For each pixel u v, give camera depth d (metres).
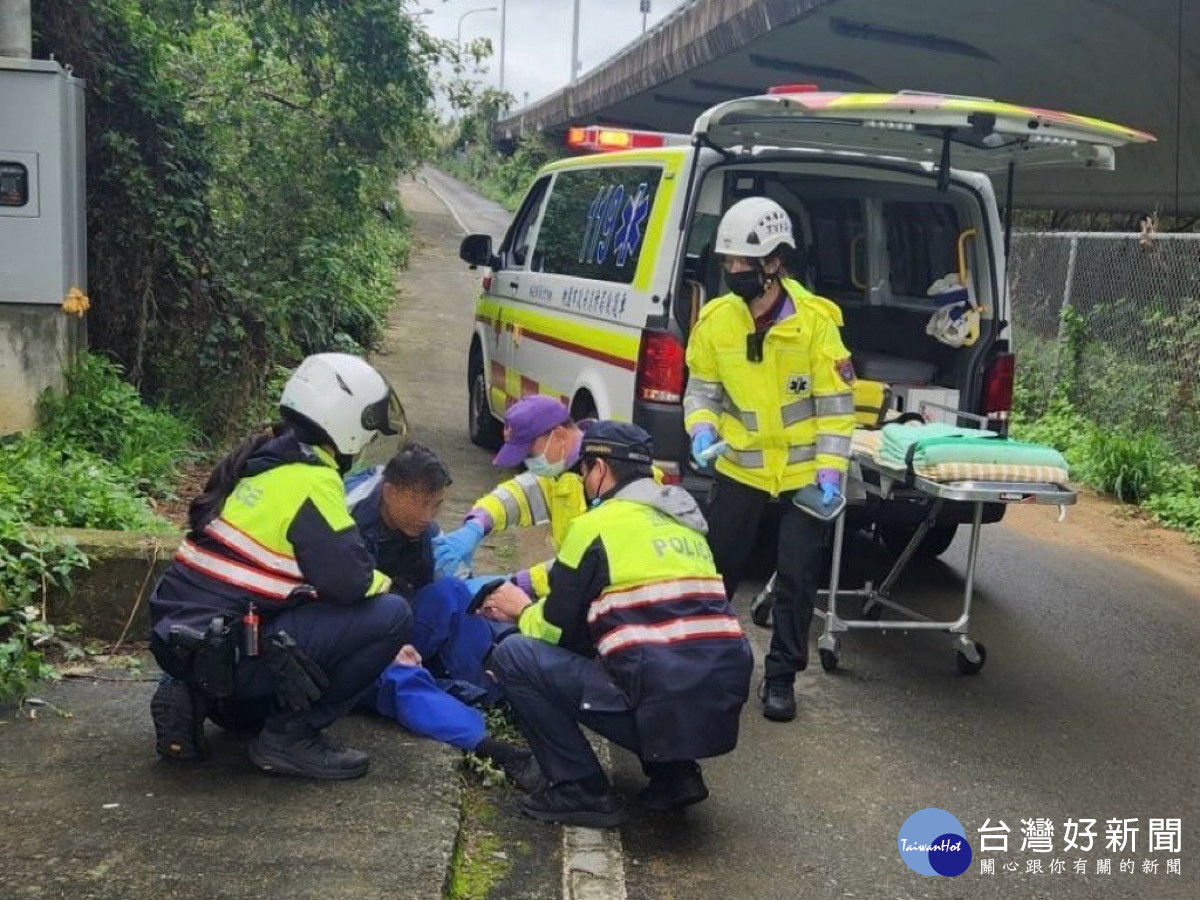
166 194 7.19
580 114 21.12
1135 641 5.61
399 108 8.67
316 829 3.23
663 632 3.34
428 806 3.40
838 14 10.53
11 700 3.93
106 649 4.45
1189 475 8.78
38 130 5.97
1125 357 10.33
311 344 9.39
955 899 3.33
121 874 2.95
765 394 4.38
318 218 8.89
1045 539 7.58
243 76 8.82
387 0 8.07
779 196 6.48
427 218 31.41
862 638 5.42
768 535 6.72
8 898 2.81
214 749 3.67
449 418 9.62
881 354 6.29
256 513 3.32
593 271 6.47
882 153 5.64
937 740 4.35
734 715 3.39
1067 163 5.30
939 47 11.27
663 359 5.45
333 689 3.49
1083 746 4.37
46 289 6.06
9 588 4.28
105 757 3.57
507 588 4.09
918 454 4.56
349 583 3.32
